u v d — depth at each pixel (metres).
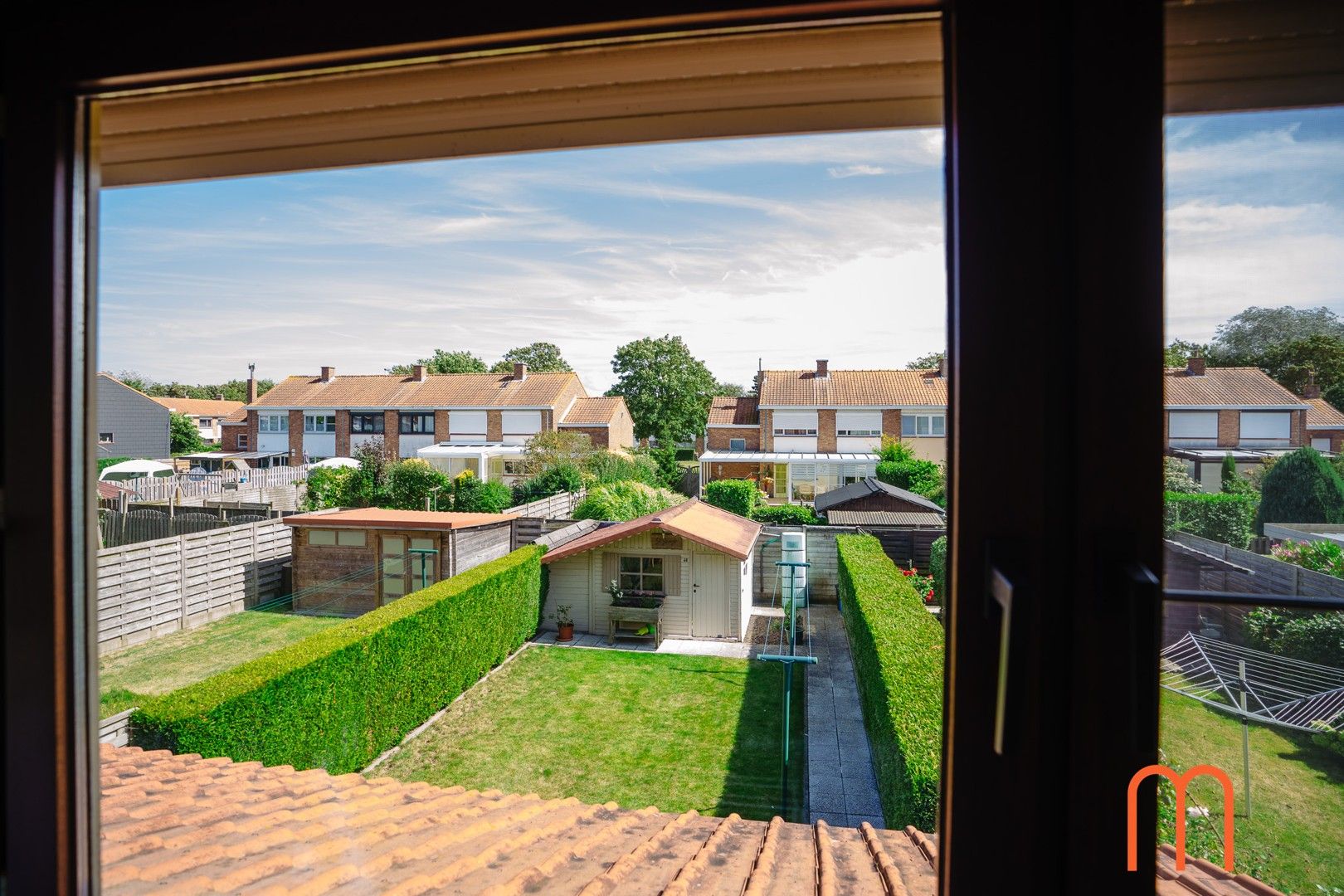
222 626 9.91
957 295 0.68
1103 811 0.65
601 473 16.42
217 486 13.71
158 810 2.43
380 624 6.64
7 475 0.88
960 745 0.68
